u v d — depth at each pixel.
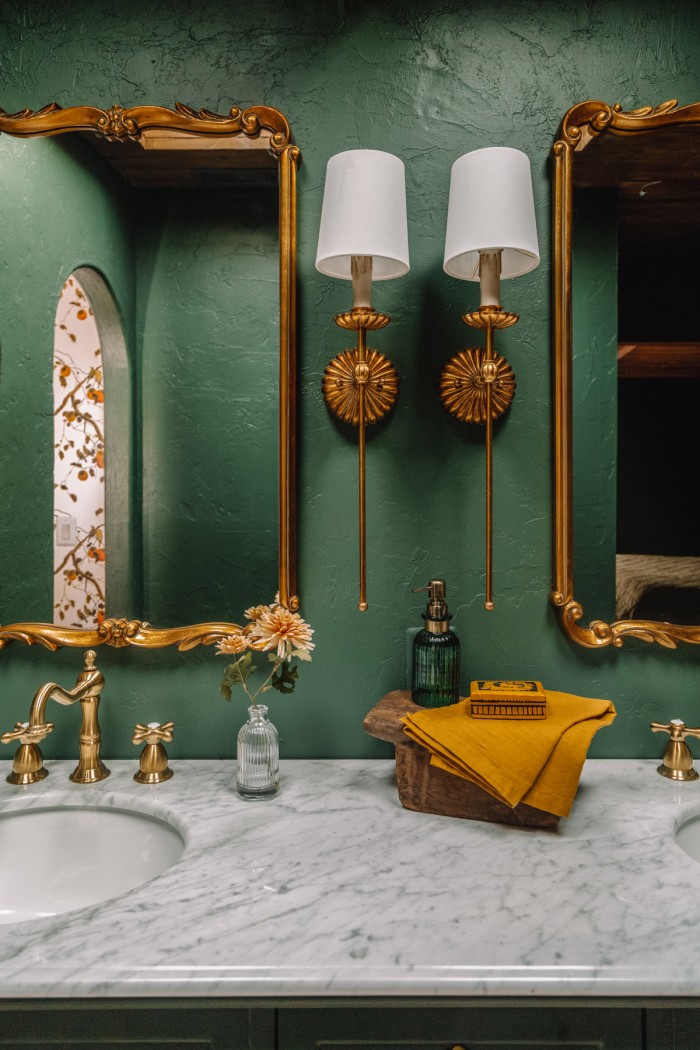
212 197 1.10
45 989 0.62
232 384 1.11
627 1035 0.67
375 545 1.13
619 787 1.02
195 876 0.78
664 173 1.08
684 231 1.08
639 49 1.10
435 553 1.13
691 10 1.09
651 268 1.08
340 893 0.75
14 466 1.14
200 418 1.11
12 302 1.13
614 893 0.75
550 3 1.10
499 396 1.11
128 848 1.00
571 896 0.74
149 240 1.11
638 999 0.65
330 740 1.14
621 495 1.10
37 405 1.13
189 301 1.11
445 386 1.11
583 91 1.10
